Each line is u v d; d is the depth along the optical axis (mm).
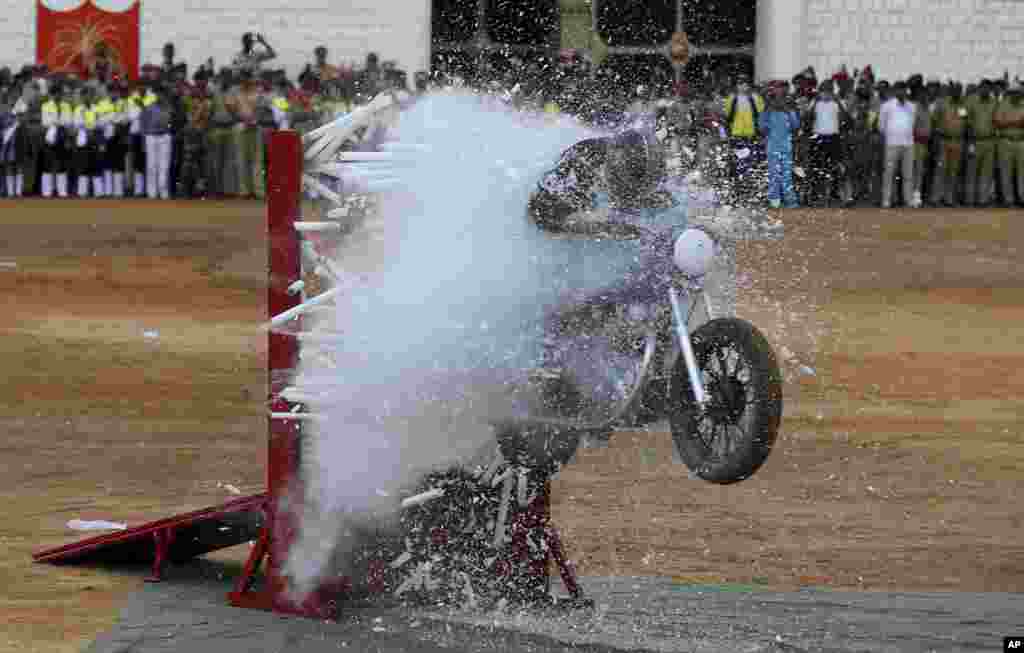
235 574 11453
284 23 46656
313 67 44375
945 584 11711
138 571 11469
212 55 46719
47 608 10281
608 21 46062
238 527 11062
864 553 12547
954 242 35000
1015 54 45875
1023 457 16344
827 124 41094
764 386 9602
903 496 14539
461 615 10312
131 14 46406
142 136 42562
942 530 13344
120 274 28438
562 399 10312
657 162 10422
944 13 45812
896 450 16516
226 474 14820
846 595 11156
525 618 10266
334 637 9633
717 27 46156
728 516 13625
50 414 17391
